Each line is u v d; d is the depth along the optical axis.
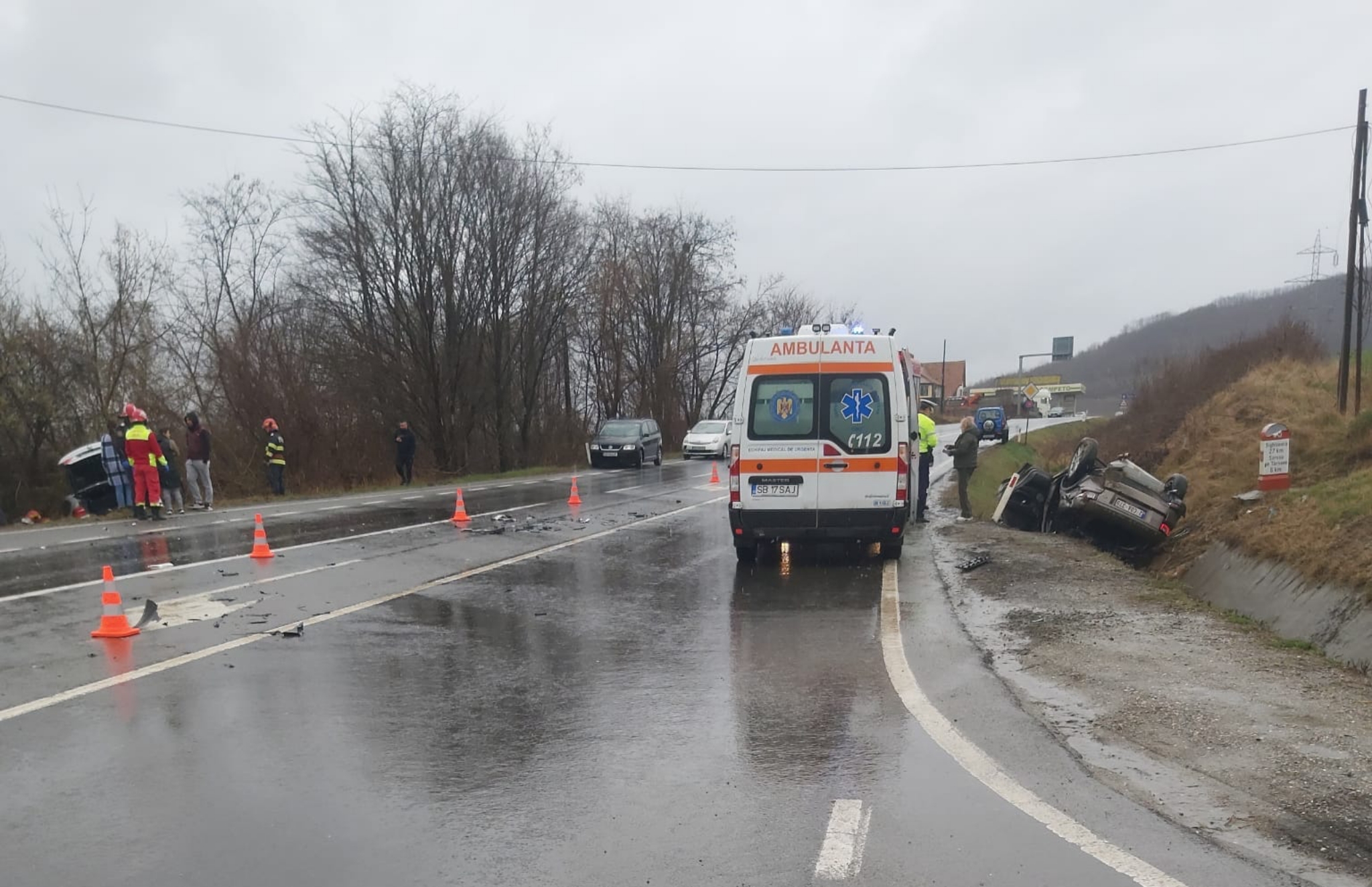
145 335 25.83
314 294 31.00
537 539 12.77
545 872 3.40
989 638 6.86
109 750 4.67
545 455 39.69
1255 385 24.03
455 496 20.39
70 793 4.14
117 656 6.50
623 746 4.71
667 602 8.43
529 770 4.39
